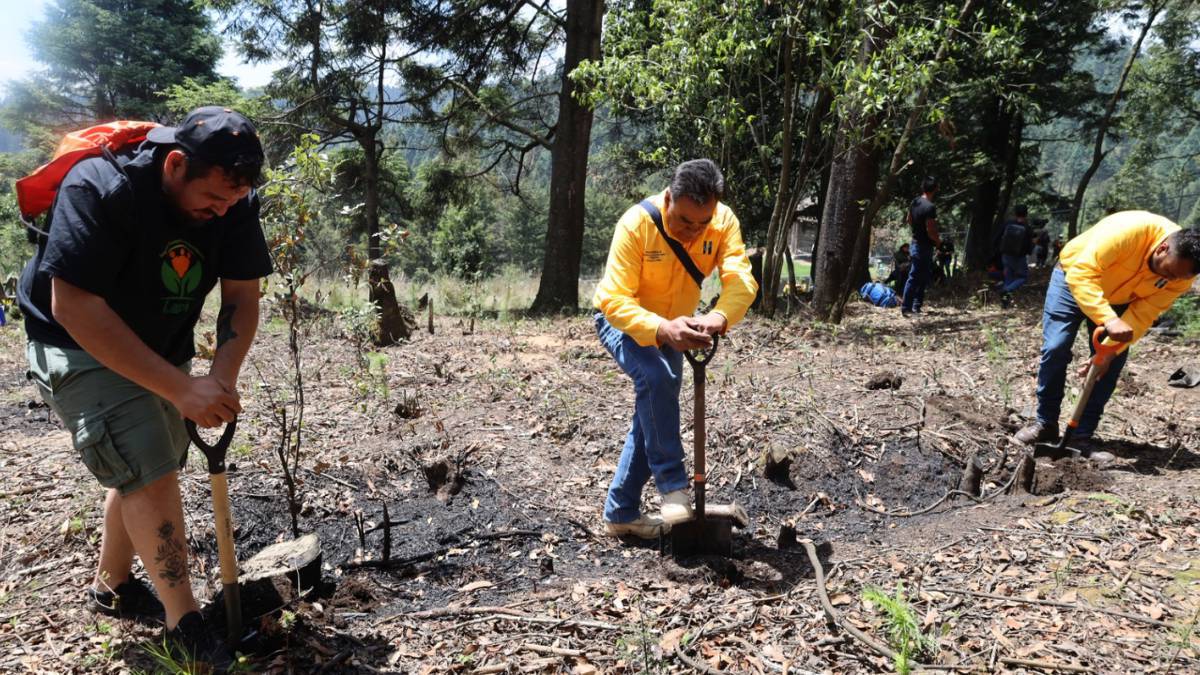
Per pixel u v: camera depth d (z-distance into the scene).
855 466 4.41
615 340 3.28
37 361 2.32
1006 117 21.72
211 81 38.53
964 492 4.15
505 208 62.66
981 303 12.24
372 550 3.41
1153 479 4.20
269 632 2.54
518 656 2.61
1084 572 3.16
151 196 2.14
